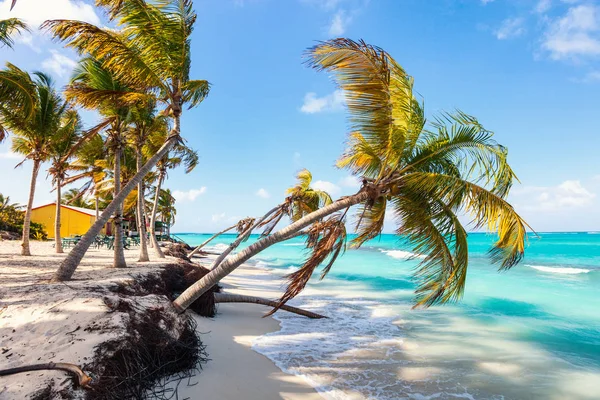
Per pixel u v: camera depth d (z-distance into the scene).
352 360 7.07
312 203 17.52
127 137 14.12
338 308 12.21
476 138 6.81
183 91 9.93
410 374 6.45
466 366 6.90
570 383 6.17
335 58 6.20
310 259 6.87
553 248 43.78
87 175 22.88
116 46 8.65
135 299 6.53
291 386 5.73
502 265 6.62
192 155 19.52
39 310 5.65
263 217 15.54
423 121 7.18
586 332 9.32
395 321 10.43
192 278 12.66
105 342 4.77
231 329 8.80
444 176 6.56
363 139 6.96
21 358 4.38
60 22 8.02
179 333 6.19
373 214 7.69
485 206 6.37
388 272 23.59
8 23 10.09
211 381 5.51
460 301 13.47
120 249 12.59
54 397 3.78
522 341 8.55
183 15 9.33
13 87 10.17
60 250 18.53
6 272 10.45
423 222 7.08
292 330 9.16
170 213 51.28
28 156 15.87
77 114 16.95
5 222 31.66
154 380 5.00
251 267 28.61
